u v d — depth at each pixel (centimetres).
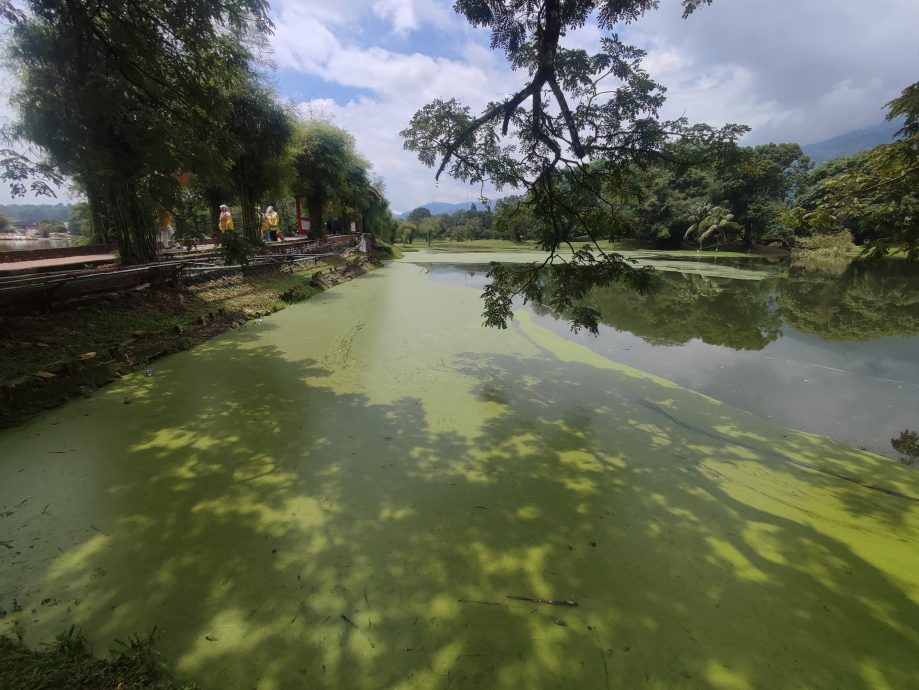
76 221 1681
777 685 213
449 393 580
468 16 549
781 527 336
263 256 1241
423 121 569
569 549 302
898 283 1756
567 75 533
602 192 636
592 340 903
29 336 552
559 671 216
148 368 616
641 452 447
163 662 211
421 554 292
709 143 512
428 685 206
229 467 387
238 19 621
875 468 432
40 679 185
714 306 1266
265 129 1346
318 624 236
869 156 445
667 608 256
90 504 331
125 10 572
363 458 411
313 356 709
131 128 510
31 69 556
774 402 598
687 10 486
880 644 237
